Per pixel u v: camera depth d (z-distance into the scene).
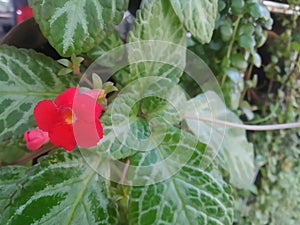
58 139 0.09
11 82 0.12
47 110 0.09
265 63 0.26
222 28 0.20
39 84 0.13
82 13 0.11
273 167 0.26
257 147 0.26
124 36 0.16
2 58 0.12
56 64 0.13
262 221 0.27
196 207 0.12
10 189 0.12
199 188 0.12
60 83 0.13
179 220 0.11
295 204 0.29
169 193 0.12
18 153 0.13
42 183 0.11
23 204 0.11
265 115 0.26
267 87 0.26
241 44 0.20
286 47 0.24
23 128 0.12
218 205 0.12
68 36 0.11
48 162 0.12
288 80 0.25
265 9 0.20
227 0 0.20
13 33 0.15
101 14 0.11
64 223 0.11
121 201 0.13
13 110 0.12
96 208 0.12
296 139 0.27
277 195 0.27
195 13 0.12
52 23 0.11
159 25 0.12
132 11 0.17
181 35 0.13
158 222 0.11
